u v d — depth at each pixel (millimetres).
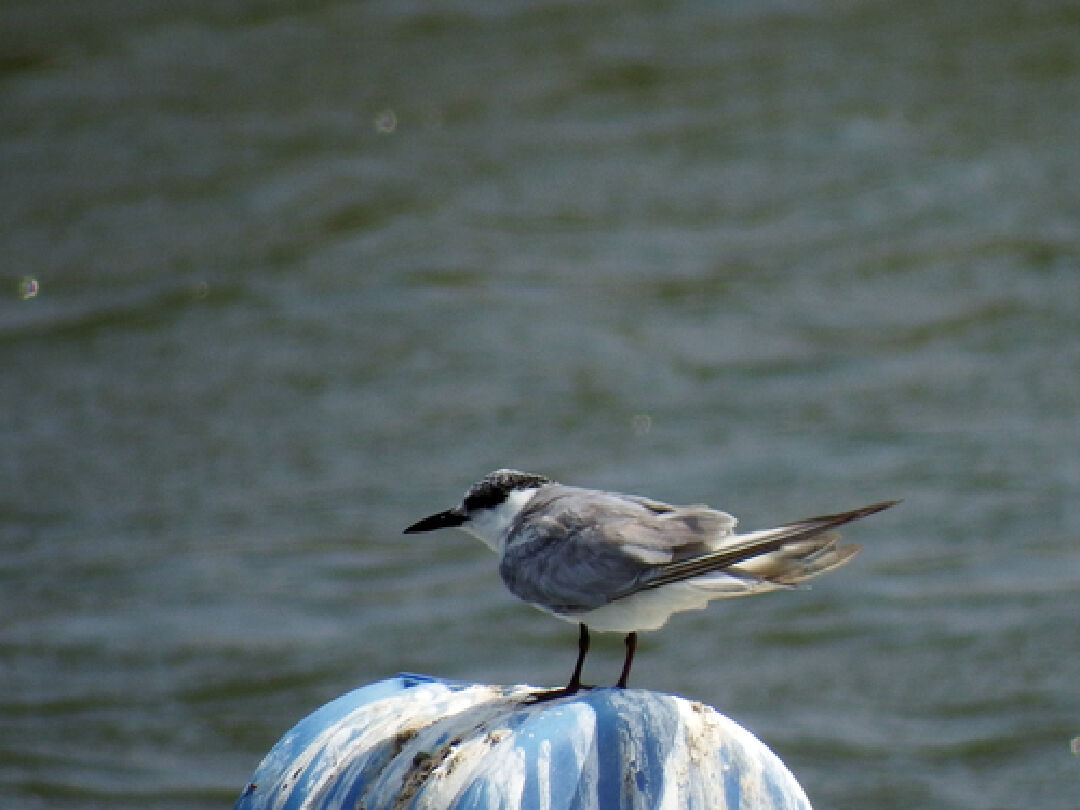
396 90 25078
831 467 16516
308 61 26516
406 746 5719
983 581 15039
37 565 15789
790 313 19797
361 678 13906
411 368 18828
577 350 19188
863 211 21781
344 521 16250
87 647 14430
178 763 12898
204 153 23656
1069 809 11820
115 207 22422
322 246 21516
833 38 26672
